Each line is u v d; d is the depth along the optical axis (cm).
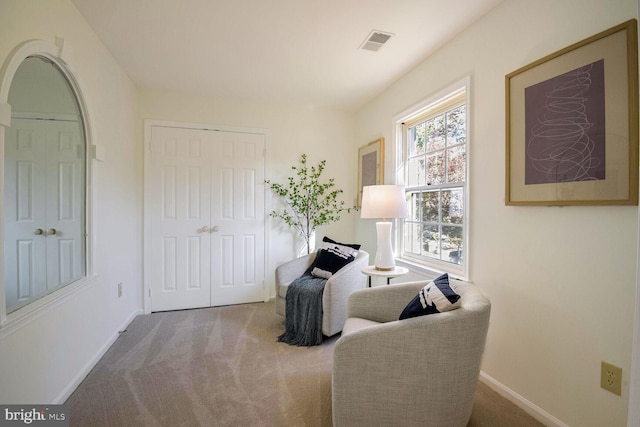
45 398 155
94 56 218
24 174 145
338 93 335
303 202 373
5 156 132
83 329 198
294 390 186
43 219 160
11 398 130
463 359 131
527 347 167
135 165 317
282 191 367
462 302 147
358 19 203
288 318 264
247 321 301
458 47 219
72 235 190
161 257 331
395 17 201
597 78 134
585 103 138
